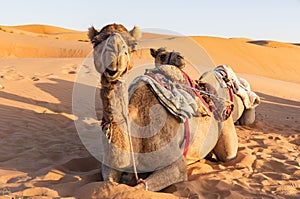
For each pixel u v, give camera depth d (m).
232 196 5.17
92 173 5.71
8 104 10.32
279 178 6.22
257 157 7.21
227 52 51.28
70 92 12.39
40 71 16.02
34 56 39.66
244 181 5.90
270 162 6.98
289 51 58.16
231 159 6.81
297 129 11.10
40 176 5.43
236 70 46.22
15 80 13.56
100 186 4.79
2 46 39.16
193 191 5.05
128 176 5.24
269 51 55.06
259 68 49.53
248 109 10.21
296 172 6.54
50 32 110.62
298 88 29.62
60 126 9.10
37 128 8.66
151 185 4.95
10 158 6.64
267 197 5.32
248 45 55.31
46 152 6.96
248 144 8.34
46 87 12.73
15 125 8.70
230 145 6.69
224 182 5.62
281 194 5.53
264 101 17.48
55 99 11.50
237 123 10.50
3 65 17.48
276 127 10.94
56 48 41.38
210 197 5.11
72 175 5.51
